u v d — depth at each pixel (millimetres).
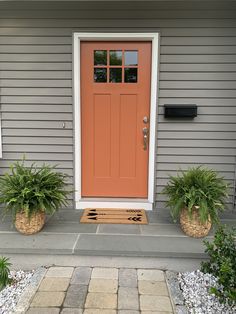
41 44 3420
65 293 2250
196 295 2270
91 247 2662
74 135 3551
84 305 2123
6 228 3066
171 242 2781
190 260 2631
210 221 2859
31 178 2834
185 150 3545
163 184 3605
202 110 3475
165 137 3535
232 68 3395
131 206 3627
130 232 2994
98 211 3547
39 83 3488
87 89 3553
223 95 3441
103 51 3484
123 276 2486
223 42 3355
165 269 2619
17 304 2131
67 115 3533
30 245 2688
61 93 3494
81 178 3705
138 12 3324
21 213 2816
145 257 2641
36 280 2406
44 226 3105
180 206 2840
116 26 3350
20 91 3512
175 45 3373
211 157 3549
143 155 3650
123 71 3512
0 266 2270
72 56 3418
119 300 2182
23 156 3418
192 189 2797
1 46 3438
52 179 2957
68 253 2641
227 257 2168
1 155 3580
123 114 3590
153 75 3434
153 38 3365
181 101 3465
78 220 3285
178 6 3303
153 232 3002
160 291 2293
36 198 2801
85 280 2416
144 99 3553
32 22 3385
